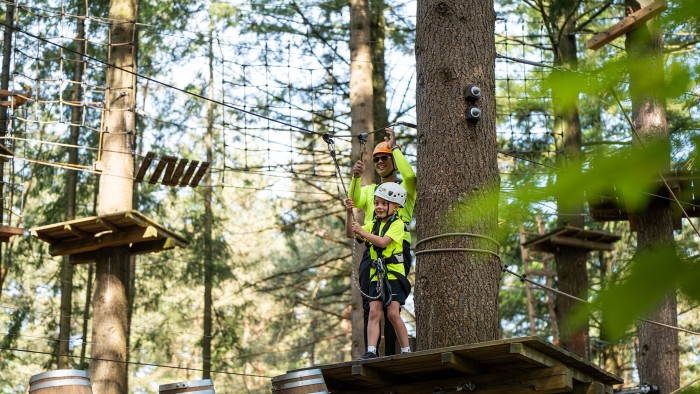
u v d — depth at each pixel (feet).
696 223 57.62
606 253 68.03
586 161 3.23
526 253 60.54
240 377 94.27
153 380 92.99
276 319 88.33
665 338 37.73
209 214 67.41
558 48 53.06
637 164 3.11
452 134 20.38
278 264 94.89
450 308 19.47
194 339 87.20
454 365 17.70
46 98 62.13
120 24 44.42
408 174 22.06
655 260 2.97
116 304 41.22
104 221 39.19
